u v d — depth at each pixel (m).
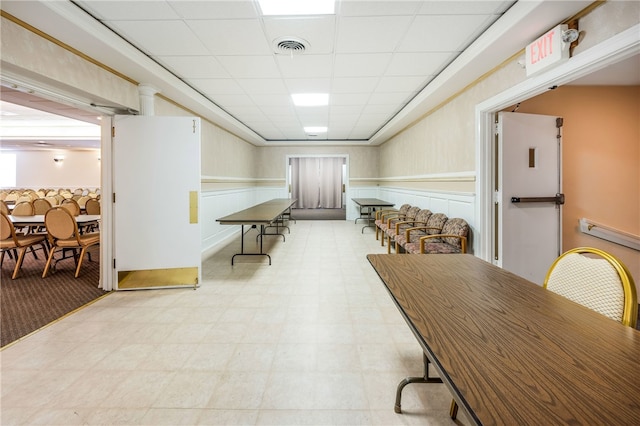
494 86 3.35
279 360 2.22
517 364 0.89
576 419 0.68
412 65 3.69
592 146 3.86
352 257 5.24
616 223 3.92
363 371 2.09
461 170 4.20
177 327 2.72
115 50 2.88
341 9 2.52
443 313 1.24
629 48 1.93
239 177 8.33
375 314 2.99
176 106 4.88
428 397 1.84
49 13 2.25
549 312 1.25
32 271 4.41
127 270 3.63
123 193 3.58
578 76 2.41
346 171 10.21
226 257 5.26
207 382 1.98
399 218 6.00
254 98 5.09
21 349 2.36
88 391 1.88
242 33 2.89
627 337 1.04
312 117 6.53
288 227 8.48
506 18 2.52
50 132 9.10
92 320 2.85
